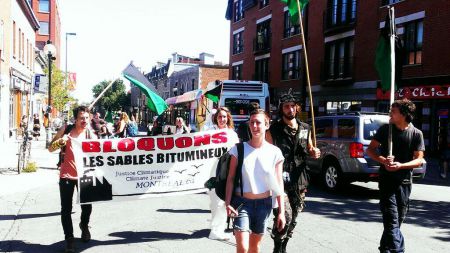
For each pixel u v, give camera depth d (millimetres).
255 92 17594
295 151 4809
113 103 86312
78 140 5555
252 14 36375
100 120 15930
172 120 27625
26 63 32375
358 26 22781
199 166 6344
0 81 22328
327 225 6781
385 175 4570
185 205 8234
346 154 9594
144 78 6621
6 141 23750
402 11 19766
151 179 6102
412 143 4508
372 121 9609
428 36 18250
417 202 9109
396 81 5805
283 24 31047
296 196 4797
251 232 3797
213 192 5816
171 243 5684
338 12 24641
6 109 23984
